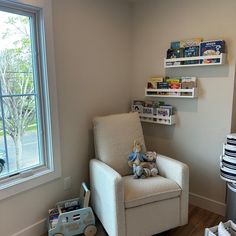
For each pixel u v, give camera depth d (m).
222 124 2.14
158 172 2.13
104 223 1.88
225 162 1.88
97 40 2.32
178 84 2.31
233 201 1.90
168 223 1.87
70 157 2.20
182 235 1.99
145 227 1.78
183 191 1.89
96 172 1.99
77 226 1.91
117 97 2.62
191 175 2.42
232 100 2.06
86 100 2.29
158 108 2.49
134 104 2.72
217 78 2.12
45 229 2.03
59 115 2.06
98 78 2.38
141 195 1.74
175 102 2.44
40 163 2.02
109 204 1.75
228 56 2.03
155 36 2.50
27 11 1.78
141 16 2.58
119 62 2.59
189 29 2.24
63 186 2.17
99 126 2.20
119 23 2.53
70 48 2.08
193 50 2.16
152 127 2.67
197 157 2.36
